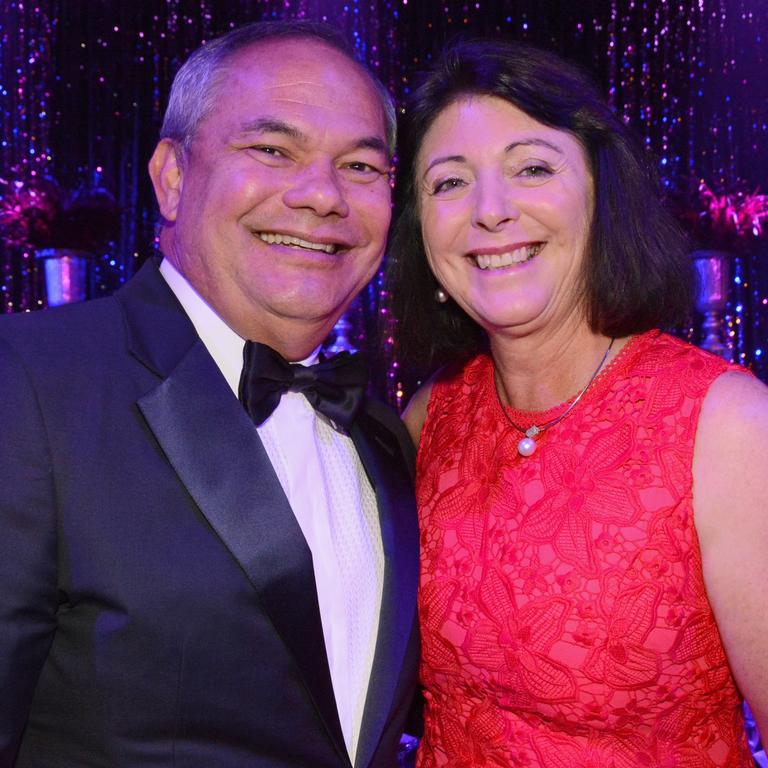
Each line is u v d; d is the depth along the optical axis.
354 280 2.02
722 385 1.89
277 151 1.90
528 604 1.91
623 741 1.88
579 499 1.93
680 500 1.85
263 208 1.87
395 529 2.03
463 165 2.07
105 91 8.42
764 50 8.17
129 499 1.63
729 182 7.67
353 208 1.96
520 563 1.94
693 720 1.89
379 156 2.00
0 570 1.54
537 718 1.93
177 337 1.82
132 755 1.59
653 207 2.11
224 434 1.73
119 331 1.79
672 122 8.37
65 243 5.28
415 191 2.28
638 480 1.89
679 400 1.91
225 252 1.90
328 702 1.70
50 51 8.27
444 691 2.07
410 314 2.47
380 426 2.25
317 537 1.91
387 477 2.12
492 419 2.19
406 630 1.91
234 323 1.96
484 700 2.00
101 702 1.59
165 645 1.60
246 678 1.65
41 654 1.59
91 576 1.59
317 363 2.13
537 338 2.09
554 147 2.02
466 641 1.98
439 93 2.12
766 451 1.79
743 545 1.79
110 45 8.42
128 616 1.59
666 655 1.83
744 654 1.80
